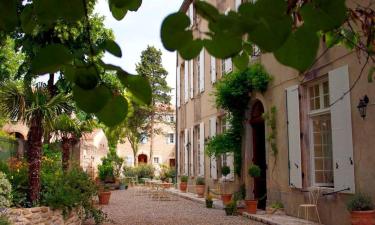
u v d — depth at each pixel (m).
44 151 13.86
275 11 0.85
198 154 19.98
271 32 0.84
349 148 8.40
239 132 13.97
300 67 0.91
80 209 10.05
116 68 1.02
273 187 11.83
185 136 22.02
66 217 8.97
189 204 16.27
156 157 41.28
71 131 13.53
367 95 7.96
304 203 10.10
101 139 32.75
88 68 1.01
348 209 7.79
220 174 16.47
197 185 18.28
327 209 9.16
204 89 18.52
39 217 7.90
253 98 13.10
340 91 8.68
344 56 8.63
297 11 1.05
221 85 13.60
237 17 0.84
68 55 0.97
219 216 12.27
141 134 39.69
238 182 14.29
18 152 13.91
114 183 26.62
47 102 8.51
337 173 8.73
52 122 8.67
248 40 0.93
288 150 10.76
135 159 38.72
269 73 12.17
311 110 10.27
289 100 10.77
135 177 31.03
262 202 13.07
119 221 11.41
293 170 10.48
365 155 8.00
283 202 11.23
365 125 8.02
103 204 16.20
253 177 13.18
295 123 10.46
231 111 13.79
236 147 14.01
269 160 12.07
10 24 1.10
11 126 22.61
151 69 39.41
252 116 13.60
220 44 0.92
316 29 0.99
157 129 40.03
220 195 16.06
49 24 1.05
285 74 11.19
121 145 41.50
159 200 18.12
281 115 11.43
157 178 32.75
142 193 22.80
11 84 8.43
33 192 8.44
